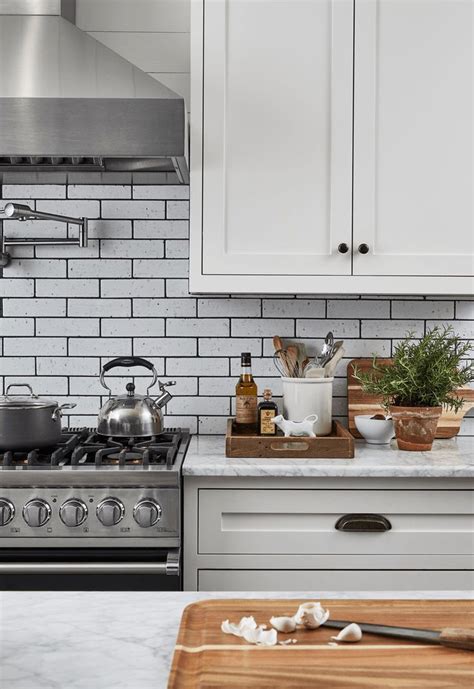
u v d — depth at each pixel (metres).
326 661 0.88
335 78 2.36
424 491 2.17
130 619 1.04
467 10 2.36
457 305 2.77
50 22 2.33
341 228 2.37
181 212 2.76
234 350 2.78
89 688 0.83
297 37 2.35
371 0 2.35
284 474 2.13
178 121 2.06
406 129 2.36
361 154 2.36
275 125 2.36
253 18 2.35
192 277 2.37
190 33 2.59
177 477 2.07
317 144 2.36
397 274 2.37
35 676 0.86
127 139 2.06
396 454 2.34
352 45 2.36
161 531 2.08
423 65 2.36
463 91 2.36
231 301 2.78
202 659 0.89
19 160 2.37
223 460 2.23
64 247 2.76
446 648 0.92
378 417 2.55
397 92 2.36
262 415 2.37
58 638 0.97
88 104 2.05
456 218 2.37
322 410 2.42
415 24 2.35
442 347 2.44
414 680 0.83
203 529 2.16
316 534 2.16
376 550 2.17
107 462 2.18
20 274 2.76
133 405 2.38
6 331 2.77
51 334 2.77
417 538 2.17
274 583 2.17
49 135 2.05
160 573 2.03
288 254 2.37
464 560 2.17
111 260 2.77
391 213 2.37
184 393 2.79
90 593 1.16
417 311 2.78
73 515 2.05
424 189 2.37
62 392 2.78
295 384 2.41
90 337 2.78
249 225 2.37
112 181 2.67
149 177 2.60
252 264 2.37
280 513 2.17
